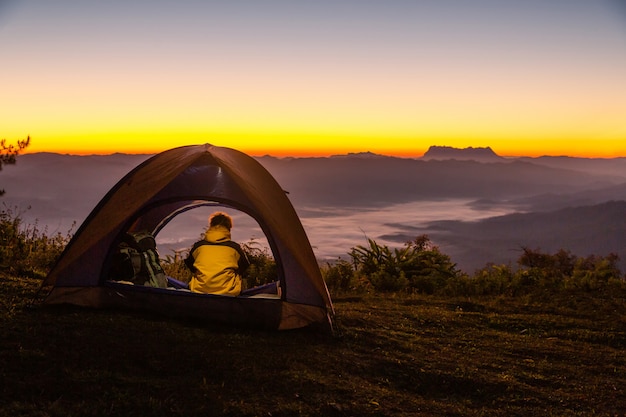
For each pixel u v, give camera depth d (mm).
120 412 4332
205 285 7137
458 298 11844
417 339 7516
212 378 5176
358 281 12906
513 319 9555
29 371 4840
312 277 7035
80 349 5445
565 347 7938
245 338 6465
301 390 5168
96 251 7074
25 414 4117
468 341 7809
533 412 5379
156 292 6961
